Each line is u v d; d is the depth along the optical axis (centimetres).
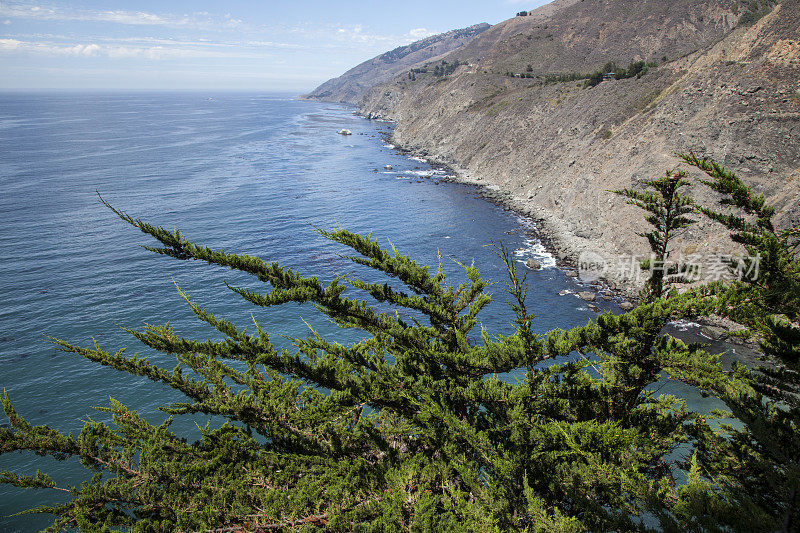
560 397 920
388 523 725
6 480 964
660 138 5809
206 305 4128
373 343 1133
